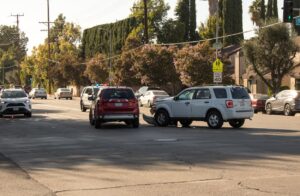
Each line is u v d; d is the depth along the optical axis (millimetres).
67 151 15469
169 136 19734
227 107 23047
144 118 26906
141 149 15672
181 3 83562
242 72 59094
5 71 165625
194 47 52188
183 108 24406
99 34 88375
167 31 80062
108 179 10750
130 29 79750
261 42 44156
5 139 19266
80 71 89062
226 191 9391
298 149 15227
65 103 57625
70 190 9695
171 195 9117
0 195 9328
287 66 44562
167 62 56969
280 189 9523
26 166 12641
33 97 78812
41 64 106625
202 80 50688
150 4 79125
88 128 24188
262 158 13398
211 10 80188
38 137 19922
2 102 32281
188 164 12547
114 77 63125
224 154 14250
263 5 79688
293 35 44500
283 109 35906
